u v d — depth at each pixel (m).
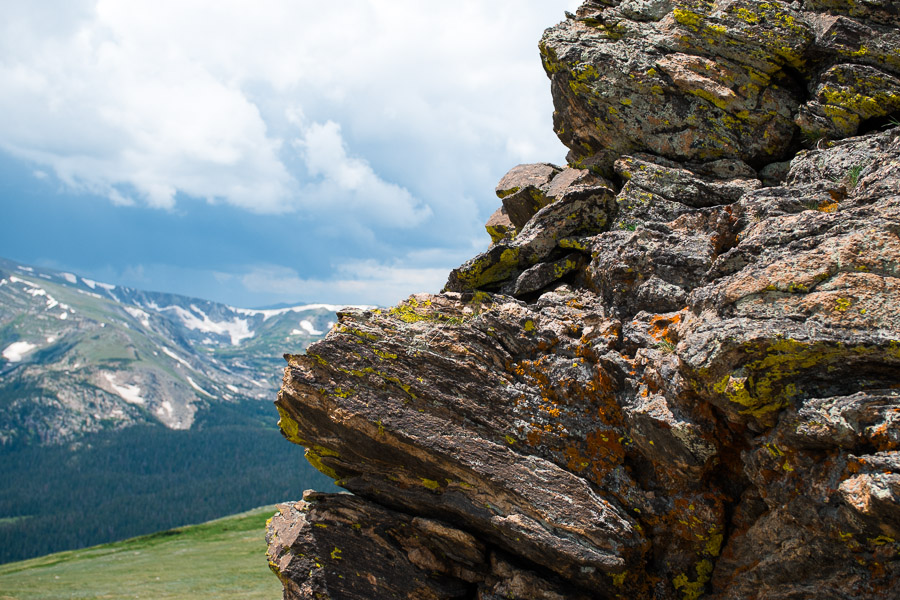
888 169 14.62
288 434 19.16
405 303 18.73
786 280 13.08
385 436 16.84
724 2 19.06
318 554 18.42
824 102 17.98
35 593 49.44
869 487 11.23
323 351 17.33
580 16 22.80
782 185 17.98
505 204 23.20
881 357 12.04
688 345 13.79
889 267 12.65
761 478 13.84
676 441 14.61
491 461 16.12
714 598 15.30
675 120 19.86
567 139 22.98
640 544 15.42
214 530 82.25
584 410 16.52
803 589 13.66
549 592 16.41
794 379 12.89
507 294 20.41
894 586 12.40
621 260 17.25
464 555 17.38
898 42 17.45
